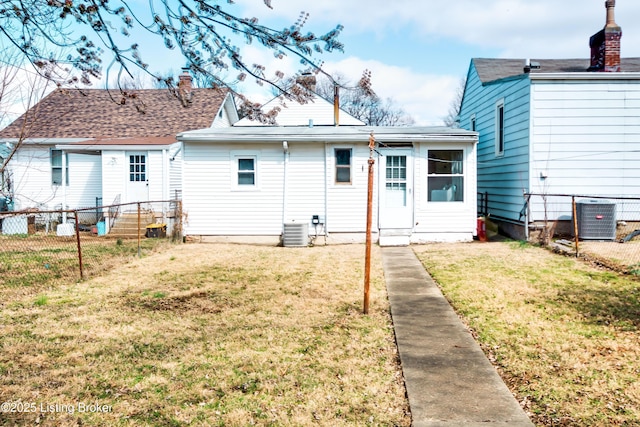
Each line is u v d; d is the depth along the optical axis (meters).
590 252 10.60
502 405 3.95
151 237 15.47
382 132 14.04
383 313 6.74
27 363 4.98
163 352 5.28
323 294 7.87
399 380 4.52
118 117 20.77
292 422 3.76
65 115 20.75
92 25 4.03
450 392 4.20
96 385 4.45
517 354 5.05
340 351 5.26
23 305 7.27
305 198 14.17
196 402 4.11
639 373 4.50
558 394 4.12
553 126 12.66
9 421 3.78
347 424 3.72
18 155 19.38
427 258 11.12
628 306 6.66
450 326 6.11
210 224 14.30
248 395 4.22
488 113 16.72
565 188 12.70
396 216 14.03
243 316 6.64
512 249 11.91
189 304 7.31
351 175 14.12
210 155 14.18
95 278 9.23
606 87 12.51
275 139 13.74
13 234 16.44
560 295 7.31
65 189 18.50
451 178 14.09
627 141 12.55
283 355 5.15
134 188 17.20
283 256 11.77
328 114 21.88
